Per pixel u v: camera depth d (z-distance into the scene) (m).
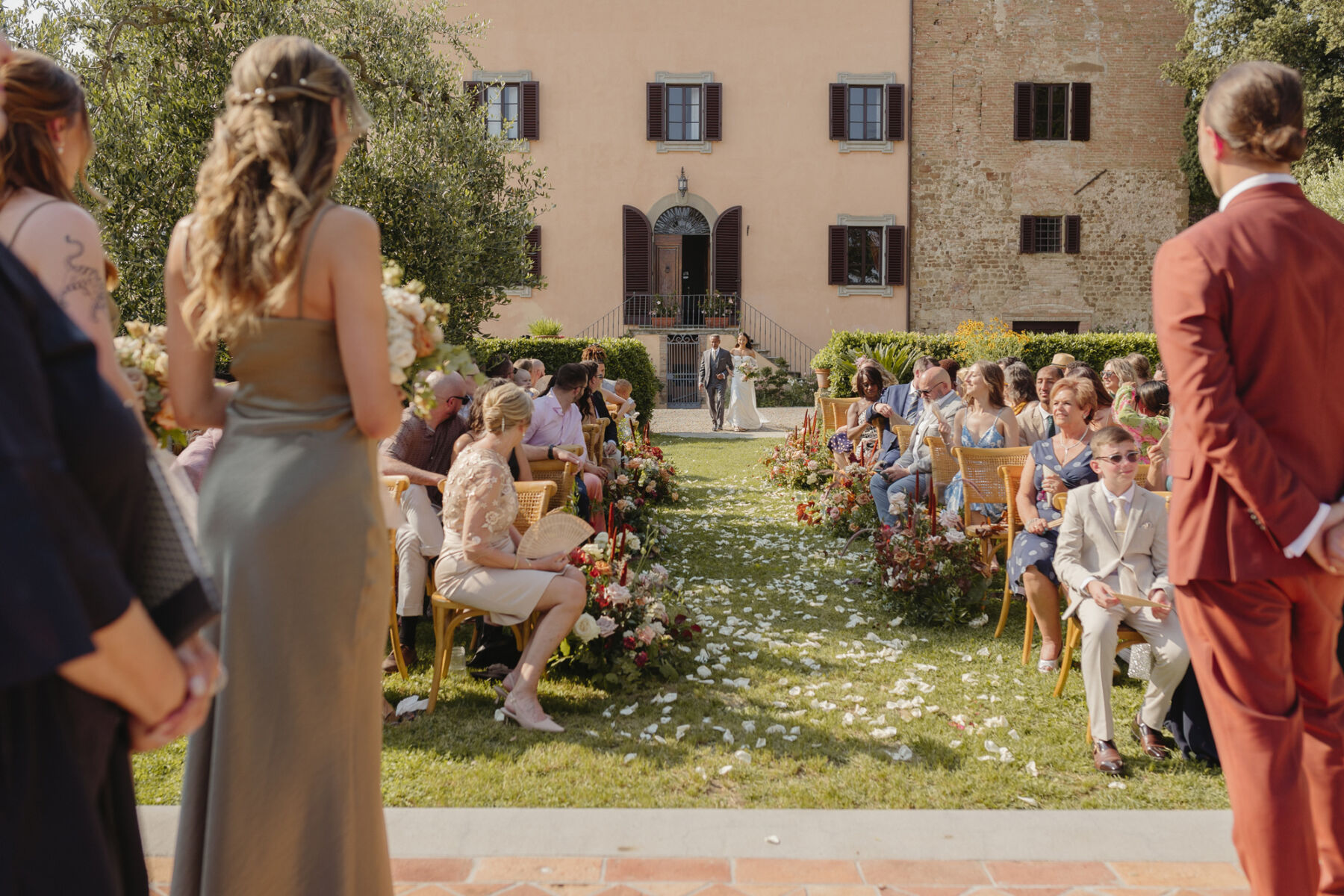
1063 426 4.75
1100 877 2.49
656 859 2.57
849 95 21.78
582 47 21.38
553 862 2.55
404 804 3.04
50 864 1.00
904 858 2.58
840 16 21.50
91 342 1.05
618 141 21.52
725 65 21.56
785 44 21.53
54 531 0.92
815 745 3.53
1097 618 3.48
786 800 3.08
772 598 5.73
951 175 21.80
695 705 3.95
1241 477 1.82
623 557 4.68
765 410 20.56
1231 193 2.00
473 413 4.28
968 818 2.82
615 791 3.14
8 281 1.00
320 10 8.38
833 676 4.34
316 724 1.76
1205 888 2.43
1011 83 21.66
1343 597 1.97
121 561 1.08
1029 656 4.58
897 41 21.55
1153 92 21.70
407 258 8.74
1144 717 3.54
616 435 8.22
